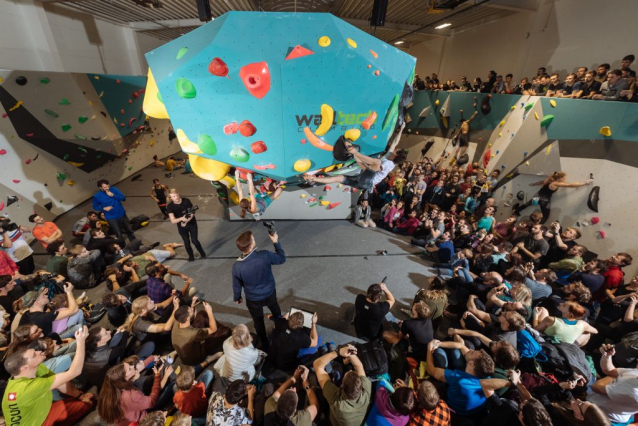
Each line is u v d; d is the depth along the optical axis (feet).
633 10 19.24
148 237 18.57
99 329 8.48
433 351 9.14
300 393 8.84
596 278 11.96
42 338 8.54
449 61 40.37
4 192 16.22
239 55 6.10
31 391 6.81
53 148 19.47
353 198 21.13
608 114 13.61
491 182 20.07
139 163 31.76
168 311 11.16
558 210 16.17
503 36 30.83
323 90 6.57
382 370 8.79
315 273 15.53
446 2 21.98
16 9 25.41
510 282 12.22
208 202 24.47
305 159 7.67
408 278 15.38
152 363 9.22
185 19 34.42
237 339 8.04
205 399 7.93
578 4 22.84
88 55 32.99
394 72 7.12
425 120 29.14
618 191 13.46
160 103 7.55
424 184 20.94
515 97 18.90
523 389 7.65
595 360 10.53
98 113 22.90
